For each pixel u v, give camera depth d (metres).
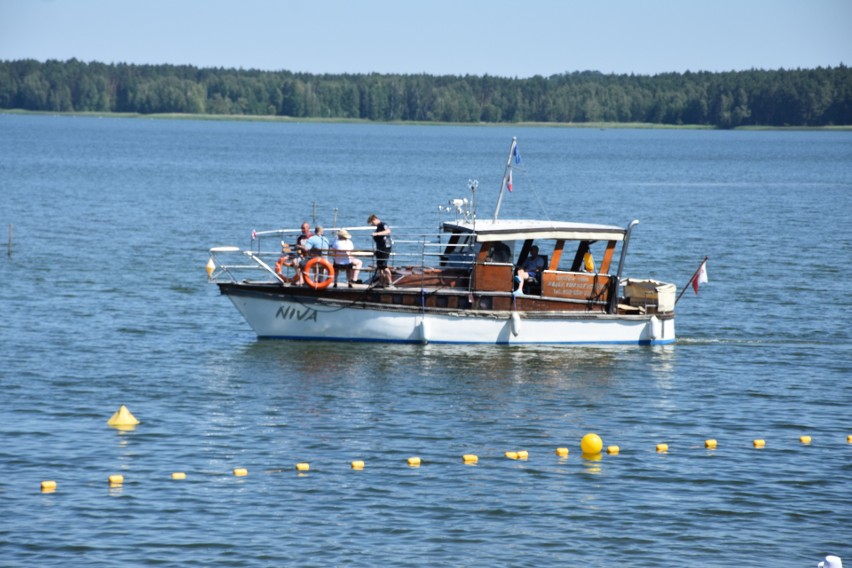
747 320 111.69
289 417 75.81
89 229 183.62
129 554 53.75
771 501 61.91
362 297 94.50
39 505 59.31
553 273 95.94
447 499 61.44
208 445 69.75
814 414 78.81
